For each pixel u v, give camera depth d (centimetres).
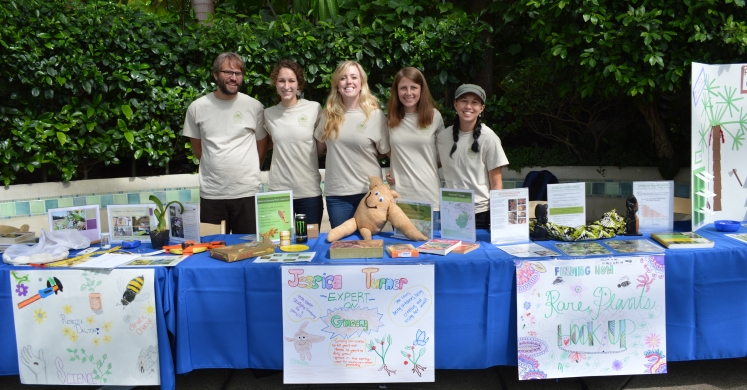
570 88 427
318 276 251
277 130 346
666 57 386
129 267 252
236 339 258
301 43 477
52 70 420
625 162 472
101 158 459
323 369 255
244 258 263
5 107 428
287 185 349
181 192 486
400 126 325
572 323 257
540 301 255
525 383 285
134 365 254
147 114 460
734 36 354
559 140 504
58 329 255
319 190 356
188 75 473
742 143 312
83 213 301
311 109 349
